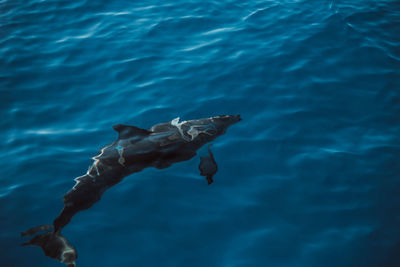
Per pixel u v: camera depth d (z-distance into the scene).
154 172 6.64
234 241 5.62
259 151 7.03
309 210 6.05
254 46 9.70
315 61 9.21
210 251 5.50
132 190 6.35
